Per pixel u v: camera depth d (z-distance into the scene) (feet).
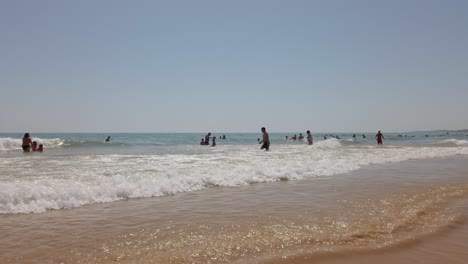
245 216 18.67
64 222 17.42
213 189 27.12
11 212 19.04
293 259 12.74
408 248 14.03
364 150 72.74
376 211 19.80
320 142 102.06
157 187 25.79
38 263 12.24
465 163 48.78
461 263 12.67
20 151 66.80
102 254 13.09
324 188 27.50
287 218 18.25
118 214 19.08
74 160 43.93
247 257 12.85
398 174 36.06
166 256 12.89
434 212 19.76
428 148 84.28
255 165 39.65
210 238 14.96
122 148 82.64
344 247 13.98
